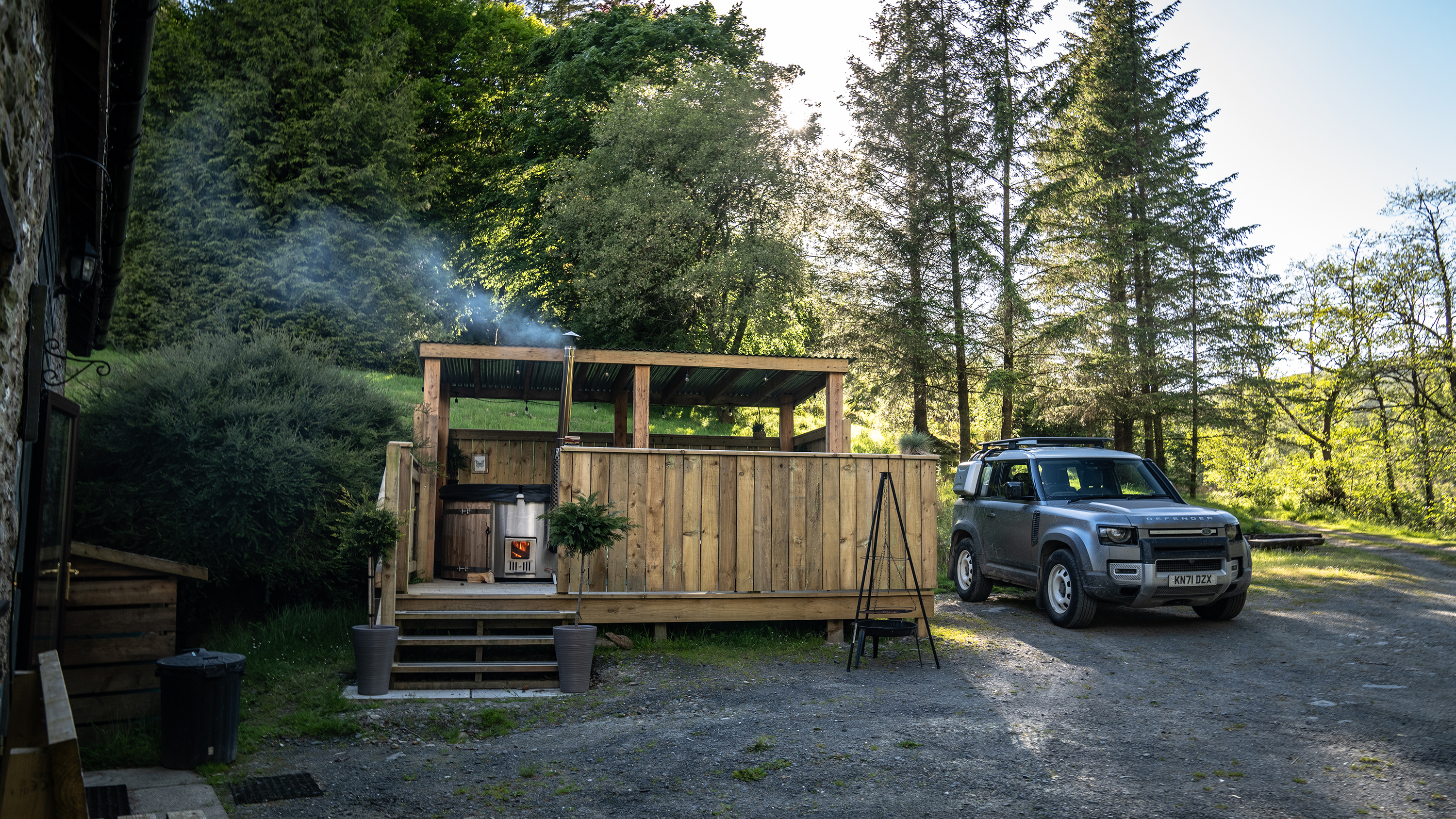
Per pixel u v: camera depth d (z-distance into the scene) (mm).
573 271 32062
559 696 7535
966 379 26969
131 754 5875
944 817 4699
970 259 25344
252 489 9578
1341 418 34219
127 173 6859
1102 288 29172
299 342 11883
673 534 9359
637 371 11117
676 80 29859
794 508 9680
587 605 9062
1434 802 4773
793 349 31562
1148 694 7332
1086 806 4820
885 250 26266
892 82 26031
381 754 6055
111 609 6555
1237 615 10742
